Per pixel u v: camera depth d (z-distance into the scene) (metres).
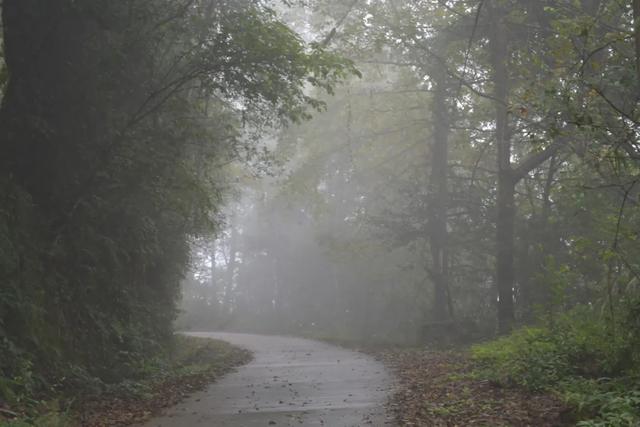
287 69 14.38
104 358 13.76
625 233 10.33
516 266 24.30
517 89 21.66
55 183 14.09
